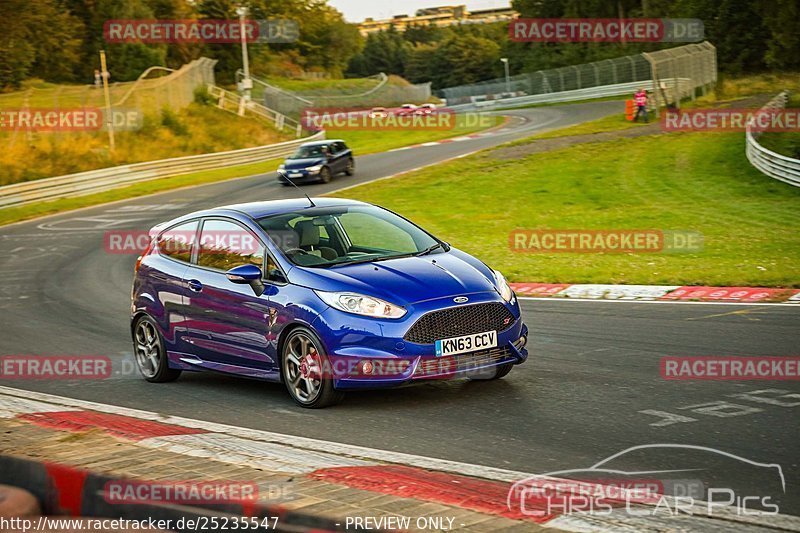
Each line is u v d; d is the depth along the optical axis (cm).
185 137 4781
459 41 12988
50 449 500
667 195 2367
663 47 7688
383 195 2711
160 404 713
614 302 1070
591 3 9112
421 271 680
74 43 6788
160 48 7531
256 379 734
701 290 1112
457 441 554
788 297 1025
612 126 4003
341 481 447
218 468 457
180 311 770
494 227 2020
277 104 6625
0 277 1656
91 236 2234
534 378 713
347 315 641
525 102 7431
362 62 14712
